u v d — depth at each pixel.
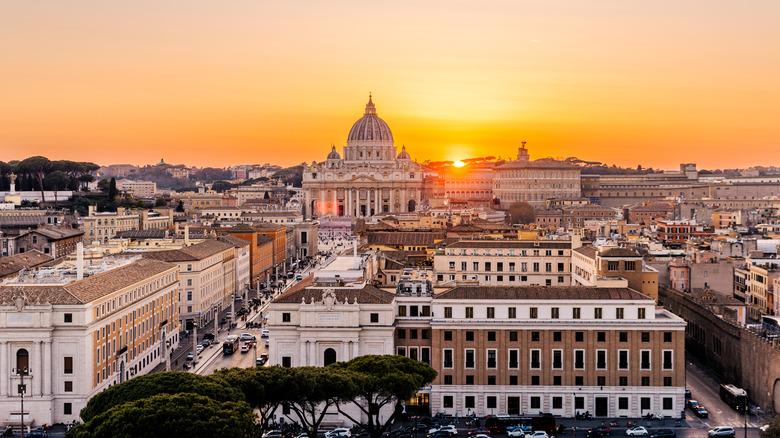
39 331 197.00
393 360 173.25
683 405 197.12
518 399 199.12
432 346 199.88
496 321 198.62
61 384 199.38
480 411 199.38
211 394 141.12
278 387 152.88
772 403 199.25
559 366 198.75
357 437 176.00
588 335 198.00
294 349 199.12
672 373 197.50
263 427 161.88
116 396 143.62
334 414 192.12
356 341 196.25
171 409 127.25
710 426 191.12
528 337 198.62
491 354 199.75
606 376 198.12
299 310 198.25
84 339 199.12
